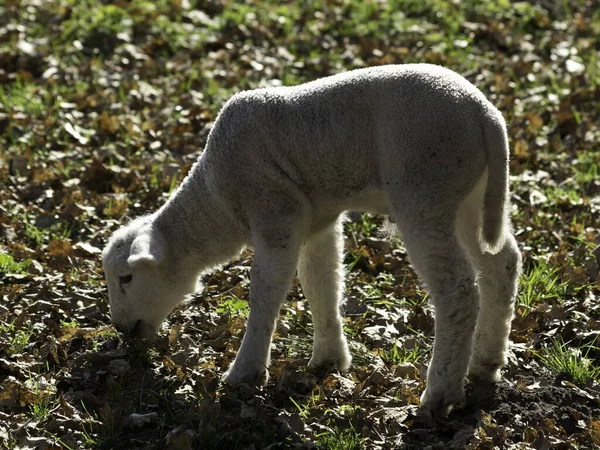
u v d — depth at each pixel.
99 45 15.16
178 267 7.20
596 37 16.05
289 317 8.12
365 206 6.66
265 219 6.60
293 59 14.63
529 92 13.41
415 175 6.13
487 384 6.77
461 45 15.16
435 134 6.10
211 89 13.41
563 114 12.28
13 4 16.42
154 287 7.18
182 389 6.91
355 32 15.66
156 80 13.88
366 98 6.36
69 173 11.10
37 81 13.85
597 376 7.00
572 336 7.63
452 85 6.21
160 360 7.38
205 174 6.88
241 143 6.60
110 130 12.12
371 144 6.36
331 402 6.70
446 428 6.27
